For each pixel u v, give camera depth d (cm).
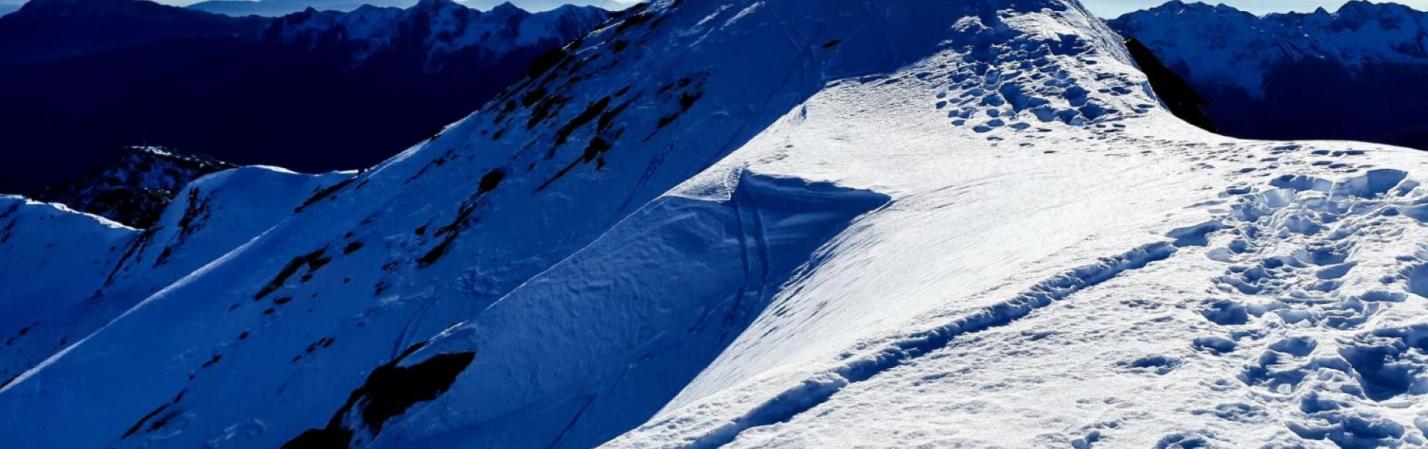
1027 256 1304
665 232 2597
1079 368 873
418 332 3881
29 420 4534
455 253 4444
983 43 3778
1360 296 972
